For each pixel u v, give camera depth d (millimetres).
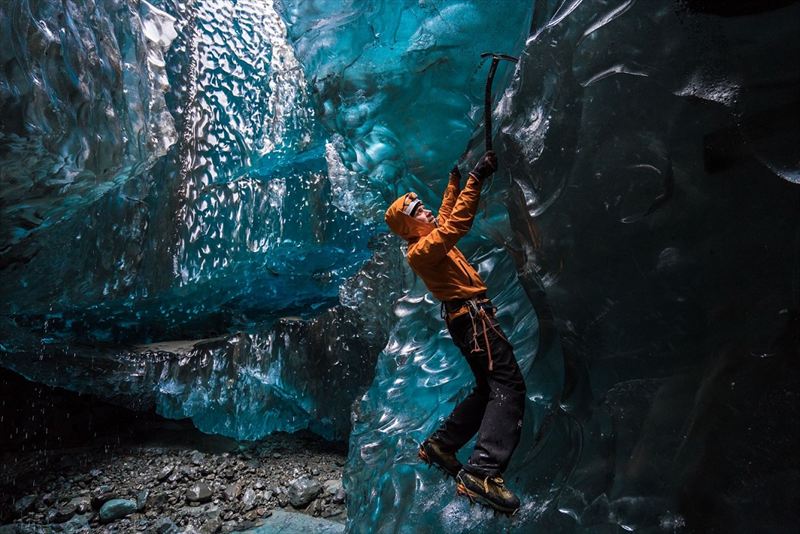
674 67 2201
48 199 4691
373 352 5699
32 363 6887
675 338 2316
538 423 3199
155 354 6770
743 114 2057
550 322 2998
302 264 6418
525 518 2828
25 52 3746
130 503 5027
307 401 6039
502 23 3721
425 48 3893
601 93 2404
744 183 2096
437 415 3889
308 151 6090
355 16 4051
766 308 2072
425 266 2580
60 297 6230
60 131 4059
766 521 2039
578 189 2504
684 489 2236
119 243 6184
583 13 2455
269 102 6043
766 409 2062
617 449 2463
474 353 2539
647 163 2311
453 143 4133
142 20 5352
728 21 2051
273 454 5777
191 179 6199
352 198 5488
